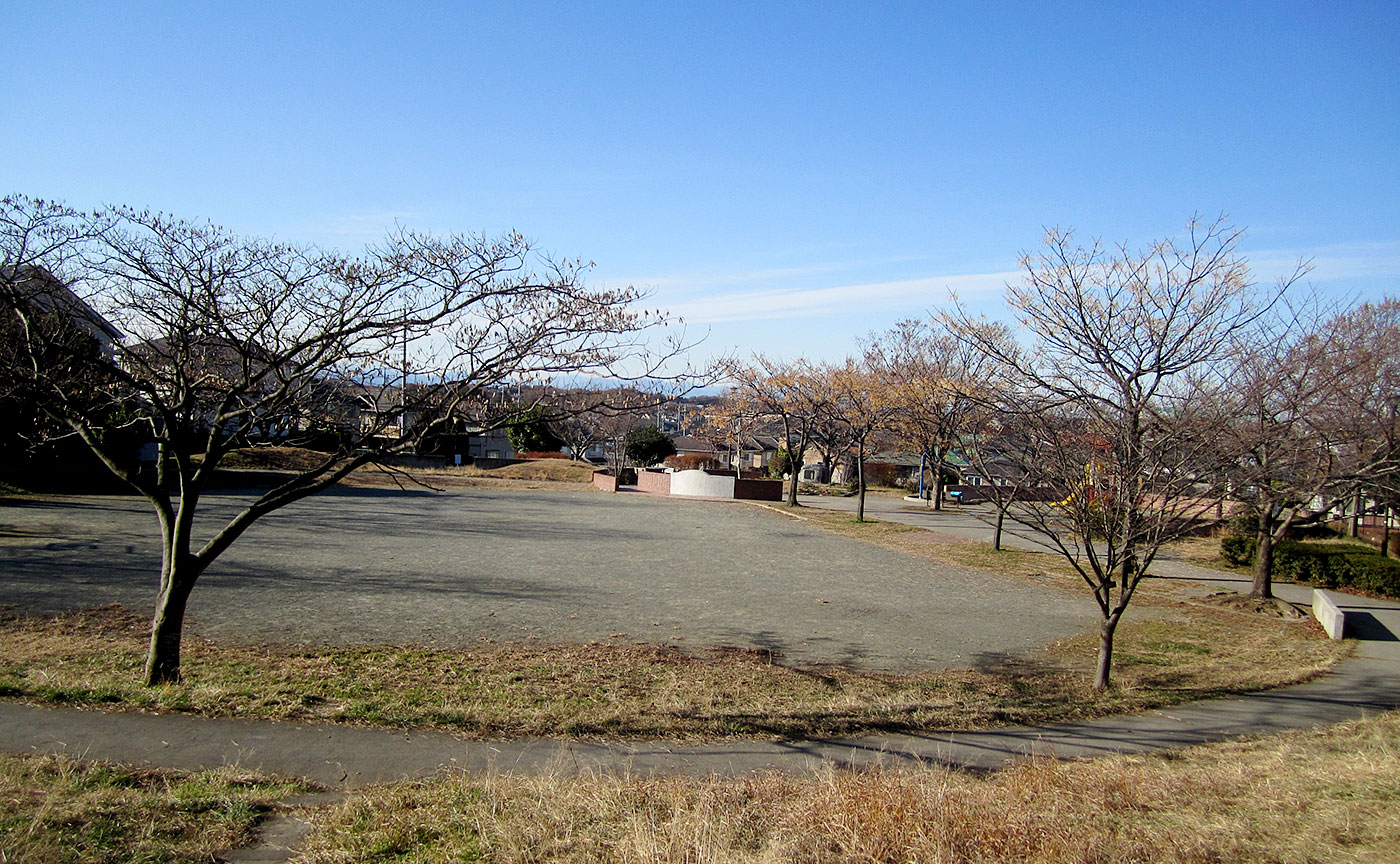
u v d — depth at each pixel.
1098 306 15.28
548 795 5.64
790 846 4.84
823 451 59.59
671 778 6.37
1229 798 5.96
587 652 10.42
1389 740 7.64
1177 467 9.33
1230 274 14.19
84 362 8.04
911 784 5.93
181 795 5.37
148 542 16.69
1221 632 13.63
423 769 6.28
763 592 15.85
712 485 41.78
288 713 7.28
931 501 42.06
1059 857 4.73
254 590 13.16
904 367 27.64
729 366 19.39
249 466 37.34
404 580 14.91
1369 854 4.76
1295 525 15.90
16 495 22.83
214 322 7.99
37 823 4.57
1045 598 16.56
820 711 8.34
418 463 50.12
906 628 13.14
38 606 10.81
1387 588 17.52
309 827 5.09
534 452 60.25
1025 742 7.75
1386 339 14.06
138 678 7.91
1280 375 12.84
